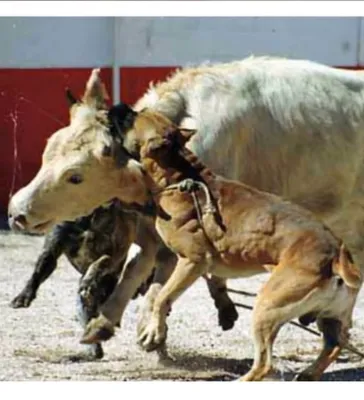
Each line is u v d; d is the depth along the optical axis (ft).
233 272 30.66
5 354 35.12
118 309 31.91
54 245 32.91
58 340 36.73
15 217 31.48
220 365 34.19
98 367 33.83
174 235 30.81
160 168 31.14
